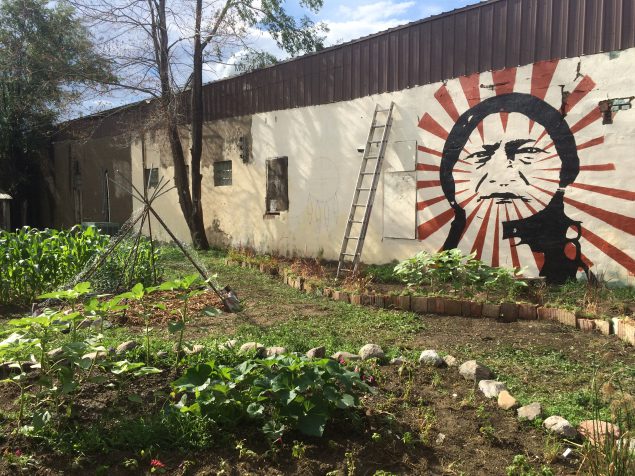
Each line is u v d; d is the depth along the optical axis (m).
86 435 3.30
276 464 3.11
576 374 4.67
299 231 12.86
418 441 3.35
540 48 8.44
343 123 11.57
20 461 3.07
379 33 10.70
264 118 13.70
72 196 22.34
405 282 8.45
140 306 7.32
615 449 2.79
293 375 3.43
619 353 5.23
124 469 3.07
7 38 18.97
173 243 17.03
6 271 8.17
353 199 10.75
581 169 8.08
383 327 6.32
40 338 3.51
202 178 16.05
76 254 8.83
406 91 10.29
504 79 8.84
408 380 4.31
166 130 15.77
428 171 9.97
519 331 6.05
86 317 4.02
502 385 4.06
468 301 6.81
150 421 3.46
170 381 4.12
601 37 7.82
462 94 9.41
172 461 3.15
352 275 9.12
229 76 14.88
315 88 12.20
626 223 7.68
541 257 8.53
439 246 9.82
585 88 8.00
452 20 9.53
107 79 14.33
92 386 3.99
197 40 14.09
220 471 3.02
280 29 16.52
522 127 8.67
